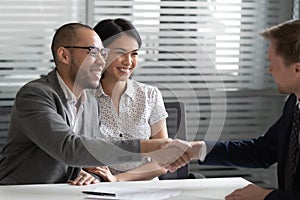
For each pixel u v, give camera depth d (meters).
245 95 3.83
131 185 2.17
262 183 3.91
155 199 2.00
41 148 2.13
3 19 3.43
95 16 3.57
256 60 3.81
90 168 2.34
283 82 1.90
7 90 3.48
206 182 2.26
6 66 3.47
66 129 2.08
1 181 2.23
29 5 3.46
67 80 2.24
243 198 1.90
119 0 3.59
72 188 2.09
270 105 3.88
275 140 2.27
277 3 3.79
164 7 3.65
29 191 2.03
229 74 3.79
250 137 3.87
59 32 2.25
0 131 2.91
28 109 2.13
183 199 2.01
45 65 3.53
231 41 3.77
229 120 3.83
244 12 3.76
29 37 3.48
